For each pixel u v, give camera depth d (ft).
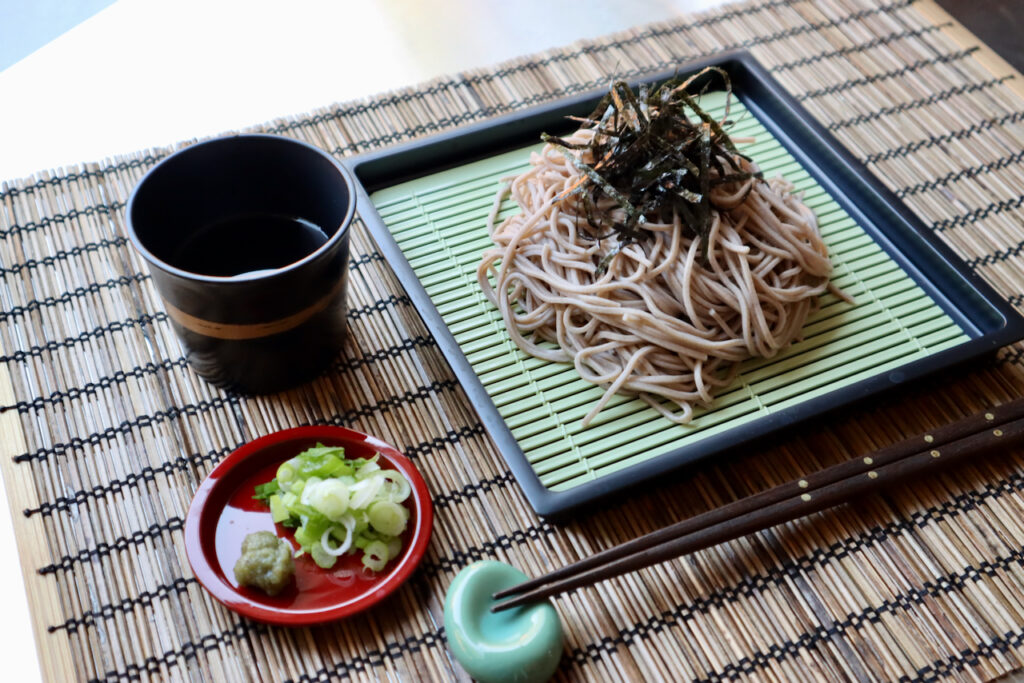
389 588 1.89
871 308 2.23
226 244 2.10
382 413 2.12
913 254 2.29
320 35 2.68
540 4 2.79
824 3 2.82
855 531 2.03
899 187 2.46
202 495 1.95
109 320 2.20
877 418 2.14
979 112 2.61
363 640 1.91
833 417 2.10
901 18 2.80
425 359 2.18
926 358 2.10
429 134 2.50
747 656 1.92
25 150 2.44
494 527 2.02
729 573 1.98
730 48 2.72
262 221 2.13
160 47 2.63
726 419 2.10
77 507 2.01
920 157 2.52
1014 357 2.21
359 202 2.24
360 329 2.21
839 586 1.98
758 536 2.02
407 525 1.96
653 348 2.12
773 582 1.98
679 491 2.06
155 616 1.92
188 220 2.08
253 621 1.92
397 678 1.89
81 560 1.96
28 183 2.36
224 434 2.09
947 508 2.05
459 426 2.11
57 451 2.06
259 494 1.98
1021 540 2.03
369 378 2.16
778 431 2.02
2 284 2.23
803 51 2.71
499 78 2.62
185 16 2.69
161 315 2.21
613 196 2.07
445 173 2.38
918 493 2.07
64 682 1.87
